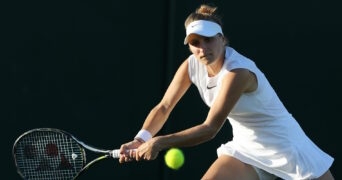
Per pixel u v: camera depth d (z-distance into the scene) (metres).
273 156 13.38
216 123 12.23
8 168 18.44
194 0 18.41
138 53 18.52
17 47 18.12
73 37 18.30
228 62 12.43
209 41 12.20
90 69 18.44
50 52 18.27
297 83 18.73
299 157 13.32
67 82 18.41
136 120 18.69
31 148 15.12
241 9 18.47
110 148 18.66
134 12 18.41
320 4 18.56
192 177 19.09
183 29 18.45
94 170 18.97
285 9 18.55
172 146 12.27
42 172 15.23
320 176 13.59
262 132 13.21
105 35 18.38
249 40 18.55
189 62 13.52
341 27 18.62
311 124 18.88
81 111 18.53
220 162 13.66
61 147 15.10
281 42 18.61
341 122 18.89
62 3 18.19
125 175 19.08
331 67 18.72
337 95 18.80
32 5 18.08
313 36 18.64
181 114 18.80
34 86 18.30
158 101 18.64
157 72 18.59
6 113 18.28
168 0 18.38
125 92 18.59
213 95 13.07
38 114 18.38
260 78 12.56
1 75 18.16
